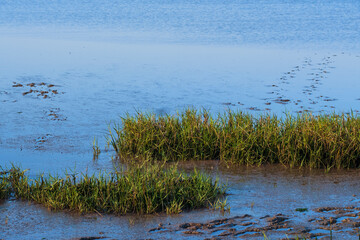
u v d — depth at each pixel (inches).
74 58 1611.7
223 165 723.4
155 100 1084.5
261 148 737.6
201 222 520.7
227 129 775.1
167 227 510.0
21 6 3740.2
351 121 765.3
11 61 1545.3
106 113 983.0
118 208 551.8
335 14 3292.3
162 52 1745.8
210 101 1075.3
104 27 2514.8
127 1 4256.9
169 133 773.3
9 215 542.3
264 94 1136.8
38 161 728.3
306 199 588.7
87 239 484.4
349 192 613.3
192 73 1380.4
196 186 591.8
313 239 477.1
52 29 2422.5
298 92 1155.3
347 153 705.6
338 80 1285.7
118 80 1288.1
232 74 1368.1
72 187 578.6
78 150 779.4
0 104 1040.8
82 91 1166.3
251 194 605.6
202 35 2225.6
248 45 1945.1
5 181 613.9
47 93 1143.6
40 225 517.3
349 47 1914.4
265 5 3971.5
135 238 484.7
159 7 3673.7
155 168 647.8
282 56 1688.0
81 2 4141.2
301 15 3216.0
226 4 4025.6
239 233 492.7
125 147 762.8
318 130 734.5
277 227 506.9
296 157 722.2
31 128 885.8
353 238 478.9
